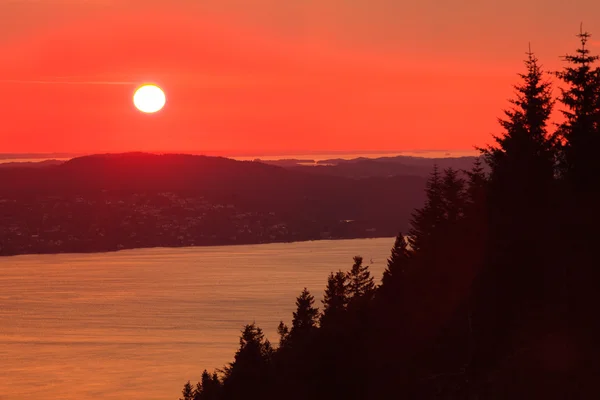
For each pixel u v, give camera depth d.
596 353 43.69
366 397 59.19
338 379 62.97
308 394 64.38
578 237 50.22
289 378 70.62
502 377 45.44
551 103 56.97
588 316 46.72
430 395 51.41
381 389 57.53
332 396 62.59
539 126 56.97
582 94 51.97
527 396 42.78
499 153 56.97
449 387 50.50
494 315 52.97
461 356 53.59
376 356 62.41
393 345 62.69
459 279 62.88
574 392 41.09
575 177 52.88
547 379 43.16
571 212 50.59
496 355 49.81
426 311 63.91
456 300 62.00
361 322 72.44
